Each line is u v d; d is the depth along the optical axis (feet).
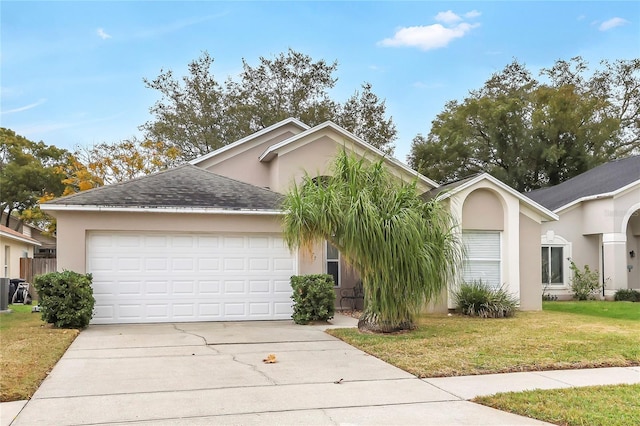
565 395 21.01
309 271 45.32
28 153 138.51
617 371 25.84
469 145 119.65
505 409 19.44
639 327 39.58
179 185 47.39
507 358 28.02
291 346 32.17
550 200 79.15
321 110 117.60
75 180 101.81
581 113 112.68
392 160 50.75
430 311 48.47
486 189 50.80
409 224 34.06
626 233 71.51
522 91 124.77
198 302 43.21
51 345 30.71
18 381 22.48
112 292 41.60
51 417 18.24
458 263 38.78
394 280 34.65
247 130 115.34
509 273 50.60
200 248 43.55
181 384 22.81
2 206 135.95
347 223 33.37
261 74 120.06
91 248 41.47
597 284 69.82
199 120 114.21
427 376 24.53
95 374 24.57
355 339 33.60
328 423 17.79
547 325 40.50
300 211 34.09
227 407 19.51
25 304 66.18
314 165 55.83
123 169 104.78
